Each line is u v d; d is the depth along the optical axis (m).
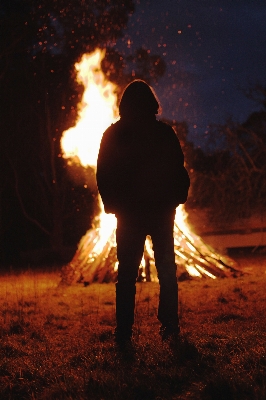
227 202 28.09
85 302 9.94
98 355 5.08
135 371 4.50
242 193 27.86
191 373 4.43
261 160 27.92
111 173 5.44
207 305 8.84
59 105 31.73
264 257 24.11
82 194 34.72
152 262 13.49
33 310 8.99
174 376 4.33
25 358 5.34
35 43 30.30
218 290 10.88
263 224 28.73
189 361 4.66
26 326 7.45
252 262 20.38
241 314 7.66
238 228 28.89
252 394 3.83
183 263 13.73
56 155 33.28
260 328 6.27
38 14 28.84
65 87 31.22
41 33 29.34
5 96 31.73
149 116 5.54
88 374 4.45
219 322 7.23
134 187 5.45
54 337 6.72
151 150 5.46
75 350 5.64
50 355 5.42
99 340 6.16
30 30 29.39
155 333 6.35
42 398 4.17
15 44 29.95
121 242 5.50
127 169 5.44
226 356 4.79
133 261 5.52
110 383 4.21
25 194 34.22
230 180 27.73
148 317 7.81
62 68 30.73
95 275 13.59
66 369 4.76
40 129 32.03
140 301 9.52
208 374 4.35
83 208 34.97
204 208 29.08
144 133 5.48
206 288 11.55
